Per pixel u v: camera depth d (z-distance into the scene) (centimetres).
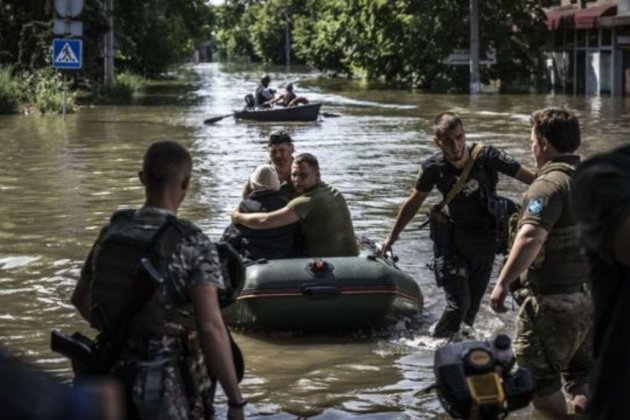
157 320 359
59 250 974
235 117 2692
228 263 387
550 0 4166
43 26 3341
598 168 282
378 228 1088
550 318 486
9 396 160
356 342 696
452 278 667
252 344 693
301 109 2636
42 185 1418
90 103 3431
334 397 581
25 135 2216
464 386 336
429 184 671
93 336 696
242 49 12575
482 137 2142
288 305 696
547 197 472
